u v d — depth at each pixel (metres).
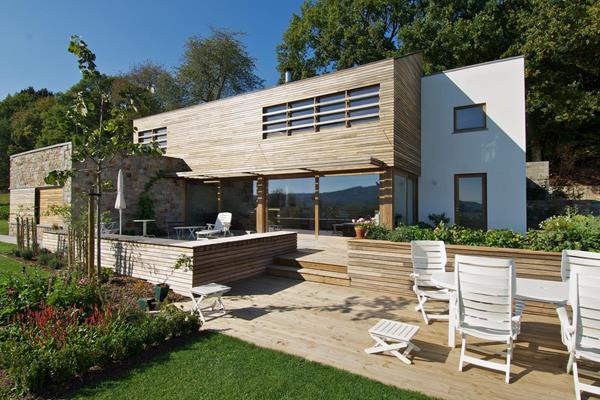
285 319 4.98
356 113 10.72
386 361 3.68
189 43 29.41
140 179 13.04
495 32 18.22
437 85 12.52
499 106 11.44
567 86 17.58
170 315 4.36
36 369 2.91
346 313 5.29
